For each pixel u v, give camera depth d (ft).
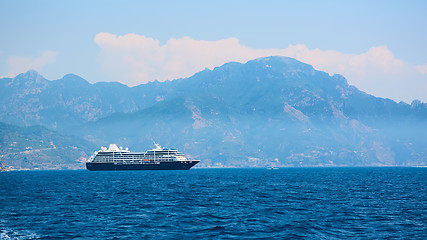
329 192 526.57
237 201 411.75
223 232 252.42
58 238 239.50
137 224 278.67
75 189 601.62
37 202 412.77
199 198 445.37
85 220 295.48
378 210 343.26
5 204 395.75
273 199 431.84
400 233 248.11
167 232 253.65
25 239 237.86
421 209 349.41
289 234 246.06
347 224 276.41
